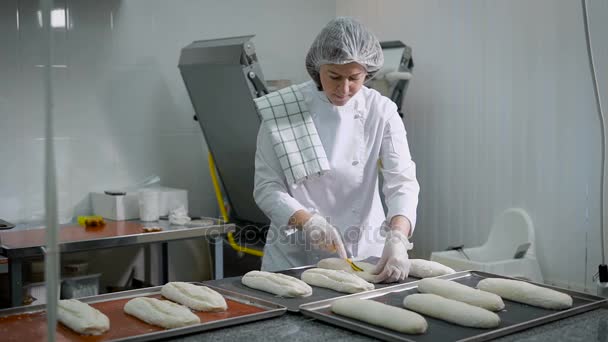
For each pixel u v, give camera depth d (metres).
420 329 1.26
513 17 3.08
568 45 2.84
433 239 3.58
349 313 1.37
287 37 3.84
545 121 2.97
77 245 2.49
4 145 2.94
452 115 3.43
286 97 2.10
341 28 1.88
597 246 2.79
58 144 3.09
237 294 1.55
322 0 4.00
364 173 2.13
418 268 1.78
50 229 0.88
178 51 3.44
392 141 2.10
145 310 1.38
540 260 3.05
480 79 3.26
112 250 3.29
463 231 3.40
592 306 1.45
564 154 2.90
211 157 3.37
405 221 1.92
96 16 3.17
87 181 3.19
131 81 3.30
